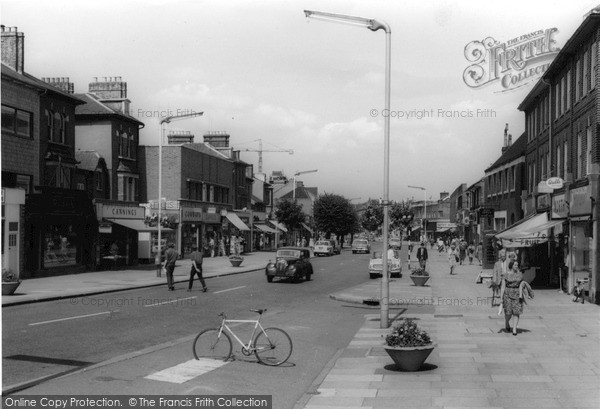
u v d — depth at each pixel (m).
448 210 130.50
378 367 12.09
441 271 44.03
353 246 81.94
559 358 12.64
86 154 43.25
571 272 26.11
